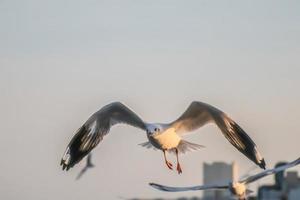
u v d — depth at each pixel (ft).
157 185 78.33
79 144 74.28
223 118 71.20
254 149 70.18
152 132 72.59
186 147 73.97
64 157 73.92
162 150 73.46
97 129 74.49
